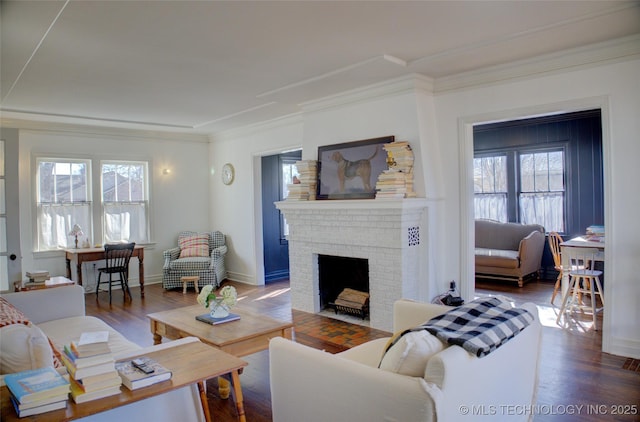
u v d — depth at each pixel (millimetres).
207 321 3279
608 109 3432
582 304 4984
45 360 2016
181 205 7402
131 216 6918
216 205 7605
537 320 2400
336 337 4148
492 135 7301
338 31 3100
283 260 7418
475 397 1746
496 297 2428
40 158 6105
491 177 7363
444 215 4391
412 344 1708
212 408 2807
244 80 4266
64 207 6289
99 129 6566
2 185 4359
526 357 2234
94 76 4031
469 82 4145
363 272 4840
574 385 2979
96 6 2617
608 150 3447
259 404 2848
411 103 4215
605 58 3428
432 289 4328
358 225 4512
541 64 3719
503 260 6336
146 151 7035
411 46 3432
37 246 6020
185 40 3209
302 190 5074
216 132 7367
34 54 3428
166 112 5672
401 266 4148
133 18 2803
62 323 3301
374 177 4477
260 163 6891
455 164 4293
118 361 1997
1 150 4352
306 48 3428
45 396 1564
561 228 6684
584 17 2930
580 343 3803
